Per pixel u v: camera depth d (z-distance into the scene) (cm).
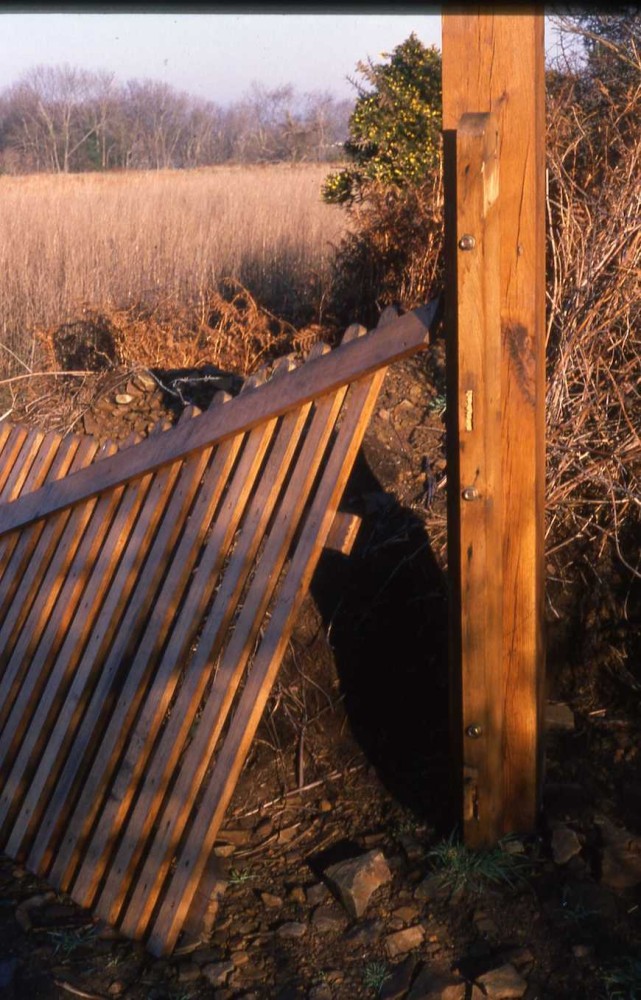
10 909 281
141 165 2269
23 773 300
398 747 336
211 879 269
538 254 258
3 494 330
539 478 275
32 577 316
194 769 265
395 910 268
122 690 283
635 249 406
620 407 395
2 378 676
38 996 249
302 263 868
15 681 311
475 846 278
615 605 362
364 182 729
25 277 821
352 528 262
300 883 284
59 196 1184
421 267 615
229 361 548
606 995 237
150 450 293
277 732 336
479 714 266
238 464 282
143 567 299
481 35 249
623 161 424
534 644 274
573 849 278
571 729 342
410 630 356
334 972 251
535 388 262
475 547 256
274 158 2175
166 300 670
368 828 303
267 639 265
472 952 252
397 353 251
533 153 251
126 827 283
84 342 614
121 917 275
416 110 700
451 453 260
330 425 267
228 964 256
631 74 491
